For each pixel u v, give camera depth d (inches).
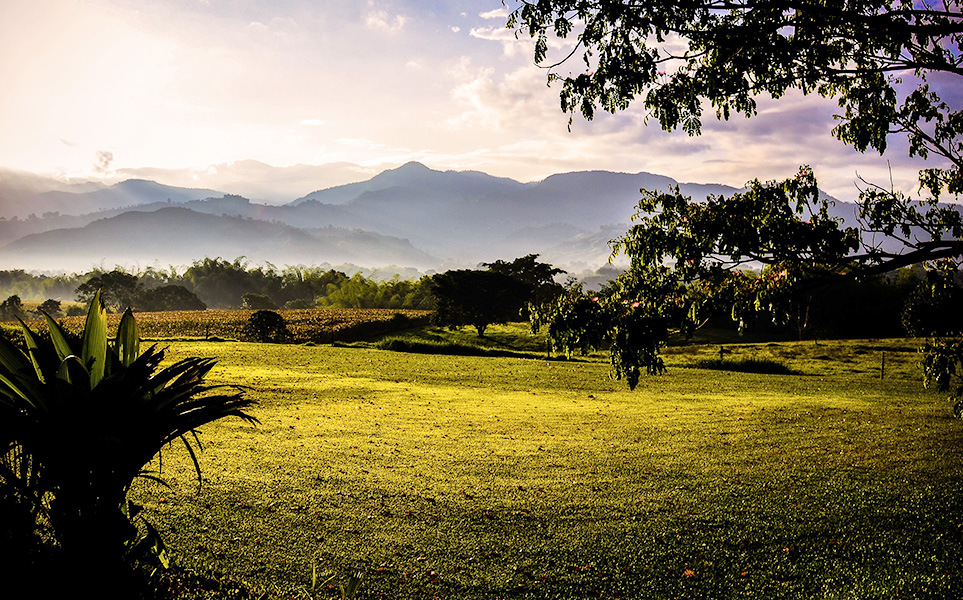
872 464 613.6
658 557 374.6
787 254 300.4
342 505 426.9
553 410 940.6
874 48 315.9
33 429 183.3
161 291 6299.2
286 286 7691.9
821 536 418.9
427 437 702.5
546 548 378.9
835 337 2913.4
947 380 333.1
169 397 201.2
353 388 1096.8
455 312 2935.5
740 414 910.4
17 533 188.5
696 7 280.2
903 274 2854.3
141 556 216.8
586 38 294.7
